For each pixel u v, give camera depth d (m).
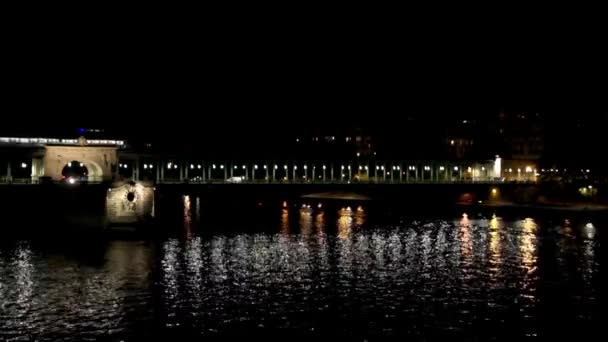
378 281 66.56
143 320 51.94
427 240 99.31
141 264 73.62
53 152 137.38
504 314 54.72
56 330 49.34
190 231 106.69
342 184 178.75
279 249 87.56
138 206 93.81
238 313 54.06
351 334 49.00
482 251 88.06
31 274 67.25
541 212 151.12
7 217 96.06
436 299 59.28
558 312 55.41
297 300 58.44
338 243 94.62
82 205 95.81
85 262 74.19
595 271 73.44
